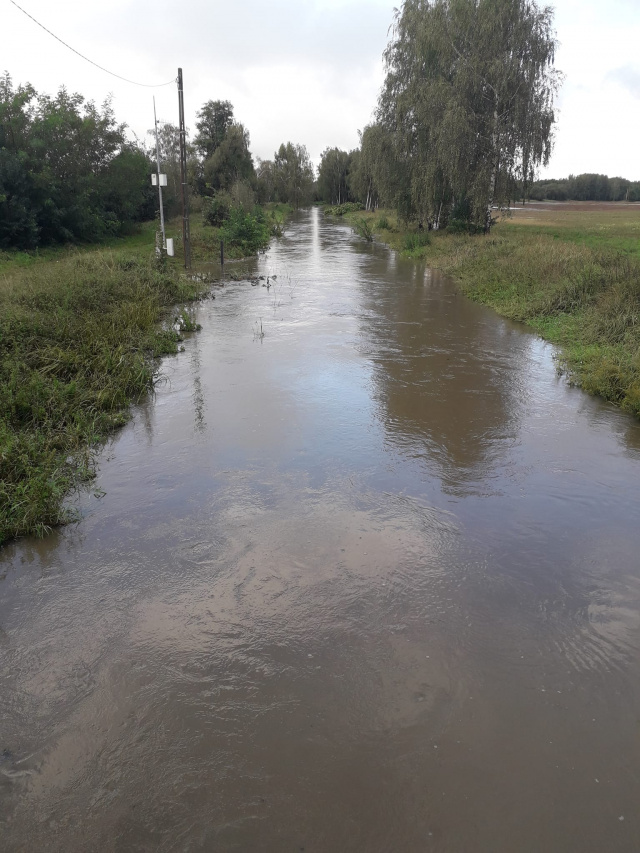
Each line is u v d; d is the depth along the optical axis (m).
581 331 9.97
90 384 7.45
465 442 6.12
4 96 21.22
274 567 4.07
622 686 3.10
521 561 4.14
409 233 27.91
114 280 12.56
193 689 3.08
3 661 3.28
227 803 2.49
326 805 2.48
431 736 2.80
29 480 4.91
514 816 2.44
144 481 5.30
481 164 23.75
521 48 22.52
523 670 3.20
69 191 21.75
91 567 4.11
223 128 51.38
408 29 26.09
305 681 3.12
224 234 25.02
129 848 2.32
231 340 10.41
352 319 12.18
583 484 5.27
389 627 3.51
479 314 12.70
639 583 3.93
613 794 2.54
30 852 2.30
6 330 8.12
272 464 5.59
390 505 4.87
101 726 2.87
